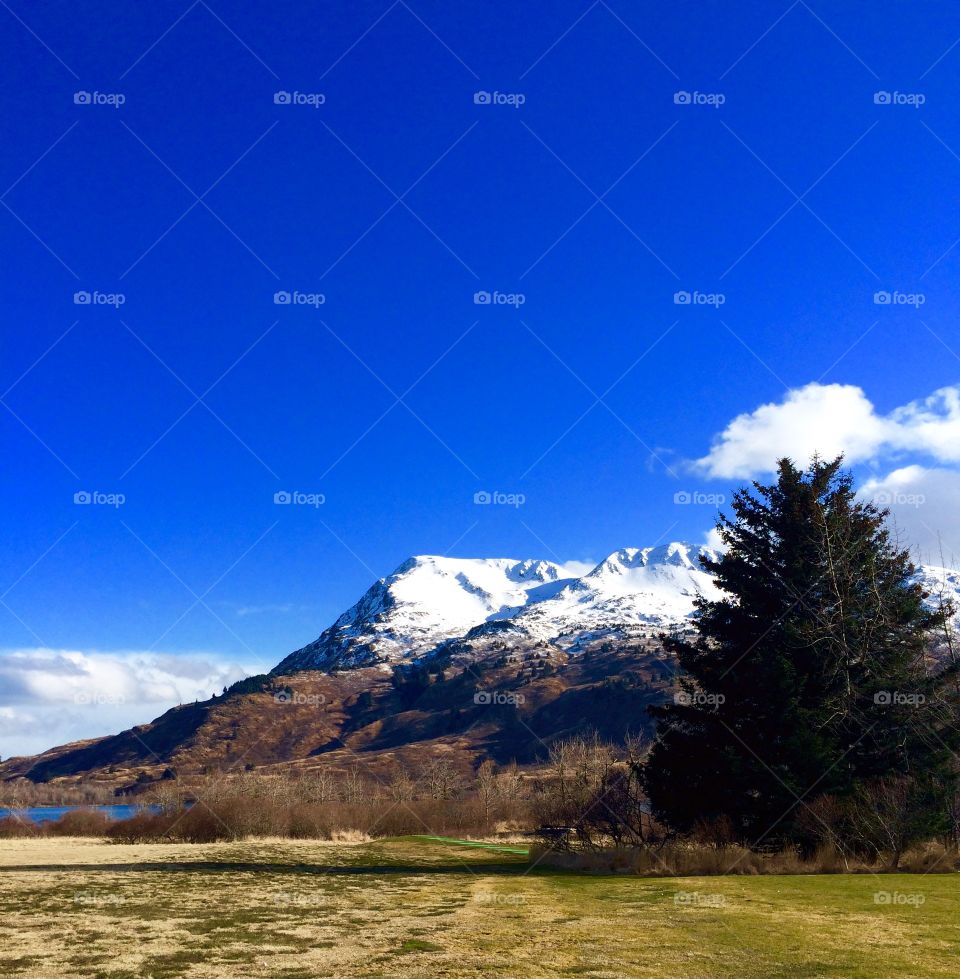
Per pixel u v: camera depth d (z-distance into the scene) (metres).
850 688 31.95
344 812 62.88
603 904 20.14
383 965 13.03
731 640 34.25
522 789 80.44
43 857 40.53
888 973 11.55
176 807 74.56
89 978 12.43
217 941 15.63
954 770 31.08
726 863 27.86
